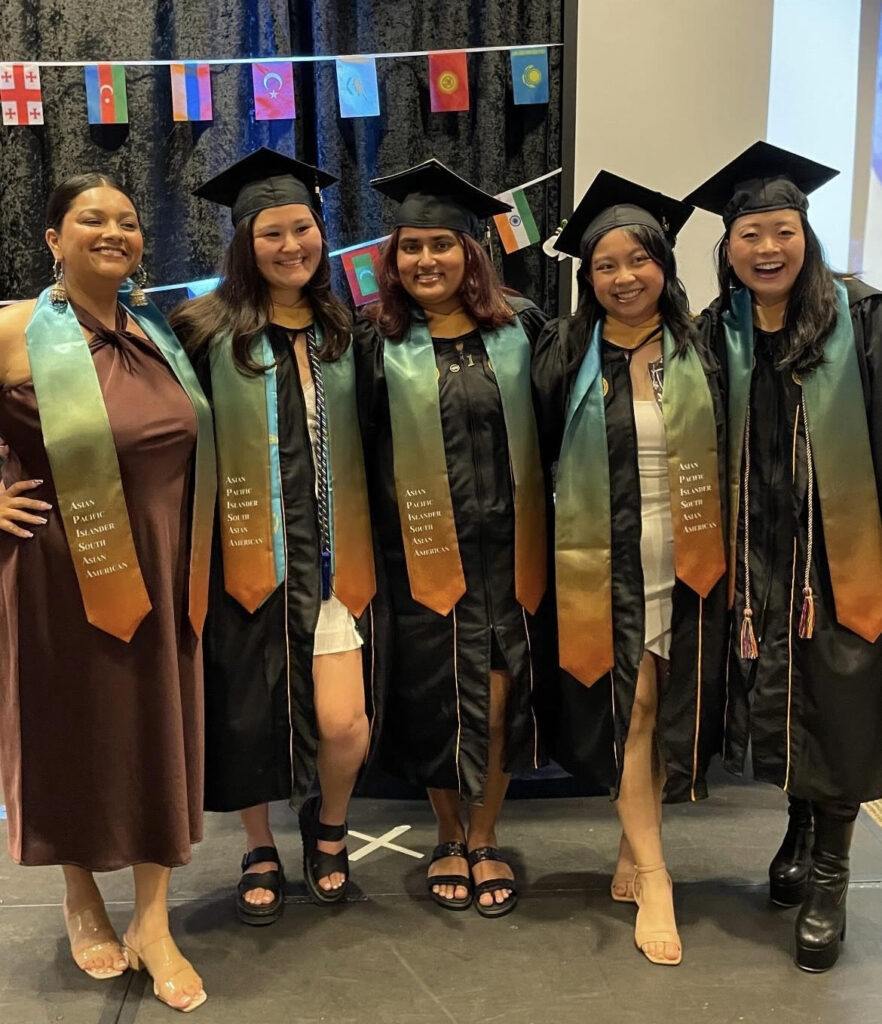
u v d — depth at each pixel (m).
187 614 1.94
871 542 1.91
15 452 1.83
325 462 2.09
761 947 2.13
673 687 2.09
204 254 2.99
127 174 2.94
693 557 2.03
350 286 2.96
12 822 1.90
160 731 1.87
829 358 1.89
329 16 2.85
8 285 2.97
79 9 2.83
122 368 1.84
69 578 1.81
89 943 2.08
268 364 2.04
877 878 2.38
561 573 2.11
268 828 2.38
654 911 2.13
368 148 2.95
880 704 1.94
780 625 1.98
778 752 2.01
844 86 2.94
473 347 2.14
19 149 2.89
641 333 2.06
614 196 2.04
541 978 2.03
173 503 1.88
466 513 2.12
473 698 2.17
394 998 1.98
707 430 2.01
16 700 1.84
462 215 2.07
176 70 2.83
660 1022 1.89
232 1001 1.97
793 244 1.88
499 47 2.90
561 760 2.22
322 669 2.15
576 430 2.07
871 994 1.97
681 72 2.90
